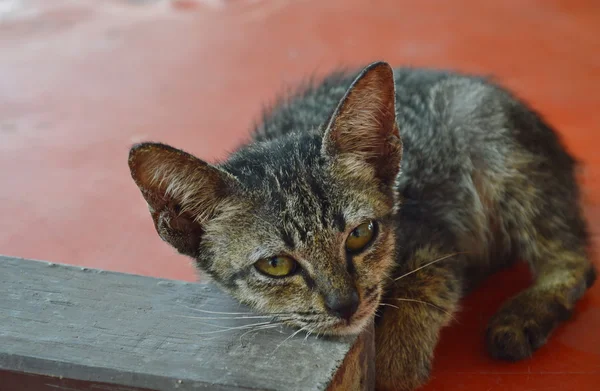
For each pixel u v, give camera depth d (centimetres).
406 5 110
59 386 51
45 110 87
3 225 70
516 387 56
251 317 52
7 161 77
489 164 61
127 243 68
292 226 52
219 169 52
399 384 56
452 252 59
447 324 58
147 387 50
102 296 53
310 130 57
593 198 68
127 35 107
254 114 81
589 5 104
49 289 54
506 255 63
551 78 85
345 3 113
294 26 107
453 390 56
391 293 57
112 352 51
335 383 50
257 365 50
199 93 89
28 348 51
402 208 59
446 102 62
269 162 54
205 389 49
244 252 52
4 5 118
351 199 53
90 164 76
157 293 54
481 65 90
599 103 79
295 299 52
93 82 94
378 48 97
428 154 60
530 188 60
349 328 51
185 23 111
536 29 98
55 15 115
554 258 61
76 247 68
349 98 52
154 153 50
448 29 101
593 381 56
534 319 58
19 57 101
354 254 53
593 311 60
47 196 73
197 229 53
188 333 52
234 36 105
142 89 91
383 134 54
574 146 73
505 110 61
